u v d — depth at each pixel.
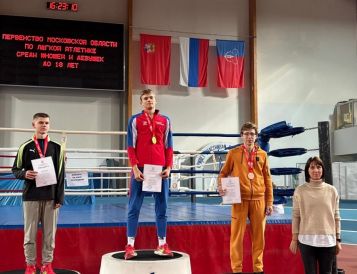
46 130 3.84
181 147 14.10
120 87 13.02
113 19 13.74
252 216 4.05
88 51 12.86
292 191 5.40
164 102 14.04
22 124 12.88
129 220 3.78
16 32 12.45
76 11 13.47
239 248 4.00
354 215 11.27
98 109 13.46
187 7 14.38
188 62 14.02
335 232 3.62
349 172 14.91
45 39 12.60
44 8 13.20
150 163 3.77
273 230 4.66
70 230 4.24
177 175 9.84
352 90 15.55
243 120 14.55
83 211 5.96
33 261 3.70
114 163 13.23
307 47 15.30
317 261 4.01
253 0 14.73
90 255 4.26
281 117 14.87
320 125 4.67
